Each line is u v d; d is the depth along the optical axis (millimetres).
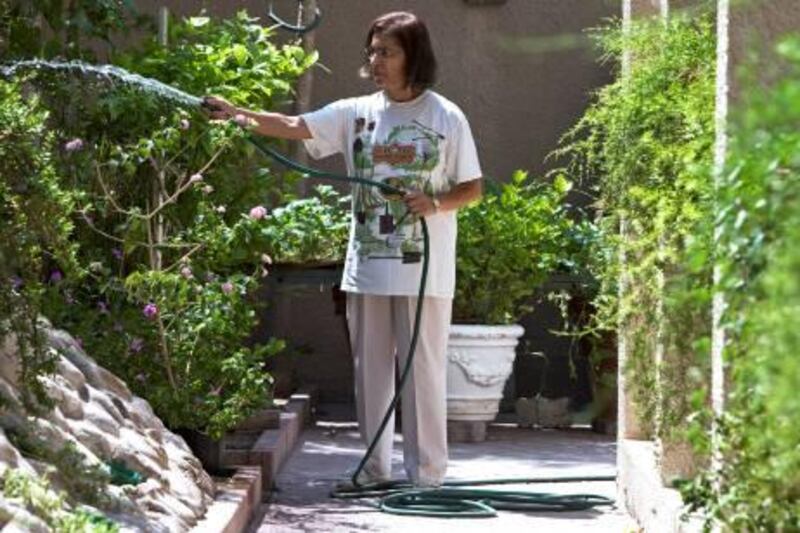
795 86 3139
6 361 5770
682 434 5203
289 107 13016
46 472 5164
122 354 7918
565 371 13195
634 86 7219
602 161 9367
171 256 8680
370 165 8383
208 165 8320
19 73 7945
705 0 7160
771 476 4023
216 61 9750
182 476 6531
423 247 8344
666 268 6234
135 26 10438
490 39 13477
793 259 3109
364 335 8594
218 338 8141
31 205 5797
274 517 7758
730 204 3766
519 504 8250
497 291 11531
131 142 8586
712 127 5770
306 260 11359
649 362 6629
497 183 13477
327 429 11609
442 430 8562
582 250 11773
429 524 7652
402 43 8250
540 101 13477
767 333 3414
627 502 7988
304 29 9375
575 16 13438
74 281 6746
